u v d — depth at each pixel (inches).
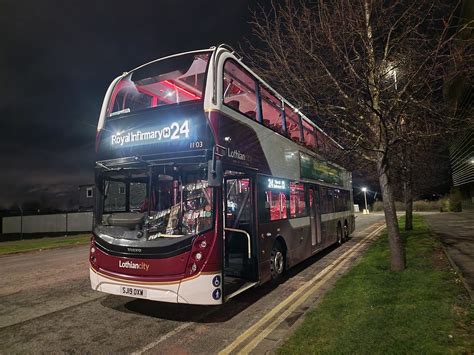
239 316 226.4
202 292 197.3
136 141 236.7
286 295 271.9
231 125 235.8
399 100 246.8
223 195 229.9
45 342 190.7
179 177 220.1
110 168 241.9
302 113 372.8
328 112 271.9
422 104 248.2
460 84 319.6
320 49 275.3
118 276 216.7
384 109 264.5
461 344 150.3
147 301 267.3
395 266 301.9
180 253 201.2
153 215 219.3
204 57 240.5
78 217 1587.1
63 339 194.4
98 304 262.4
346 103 268.7
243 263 263.1
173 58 254.4
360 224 1114.7
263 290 289.4
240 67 261.3
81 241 862.5
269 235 285.4
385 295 227.3
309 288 290.4
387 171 311.3
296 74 282.7
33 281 356.5
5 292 308.3
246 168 253.0
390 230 307.9
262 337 187.0
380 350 147.9
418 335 161.2
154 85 280.2
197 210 211.5
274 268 301.9
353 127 281.1
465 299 211.3
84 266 446.9
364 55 259.6
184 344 183.0
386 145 273.6
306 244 384.5
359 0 251.3
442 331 164.9
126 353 174.4
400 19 249.0
